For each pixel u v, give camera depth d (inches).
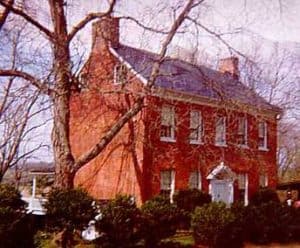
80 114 1103.0
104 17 864.3
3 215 572.4
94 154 808.3
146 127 997.2
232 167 1173.1
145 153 1009.5
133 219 710.5
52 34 805.9
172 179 1059.9
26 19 825.5
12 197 594.9
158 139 1034.1
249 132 1142.3
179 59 890.1
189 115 1092.5
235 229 806.5
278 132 1563.7
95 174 1083.9
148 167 1012.5
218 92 895.7
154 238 736.3
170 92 1032.8
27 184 1162.0
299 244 871.1
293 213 936.9
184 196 995.3
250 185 1237.1
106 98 1031.6
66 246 674.2
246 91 999.6
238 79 1246.9
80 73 804.6
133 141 1020.5
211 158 1119.0
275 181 1316.4
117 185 1043.9
